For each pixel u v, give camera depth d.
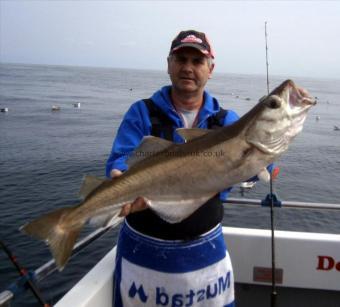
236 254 1.40
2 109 15.41
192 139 0.93
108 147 9.00
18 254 3.13
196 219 0.99
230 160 0.88
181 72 1.08
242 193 5.06
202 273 1.00
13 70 73.50
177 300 1.00
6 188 5.22
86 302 1.01
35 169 6.41
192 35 1.08
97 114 16.48
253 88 47.50
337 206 1.29
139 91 34.62
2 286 2.67
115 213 0.91
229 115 1.14
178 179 0.90
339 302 1.39
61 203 4.64
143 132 1.09
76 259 2.96
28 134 10.24
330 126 15.70
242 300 1.43
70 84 40.50
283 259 1.38
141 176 0.91
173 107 1.10
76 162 7.15
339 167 7.79
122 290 1.03
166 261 0.98
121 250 1.05
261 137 0.85
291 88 0.86
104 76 70.38
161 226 0.98
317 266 1.37
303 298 1.40
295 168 7.48
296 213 4.32
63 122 13.37
